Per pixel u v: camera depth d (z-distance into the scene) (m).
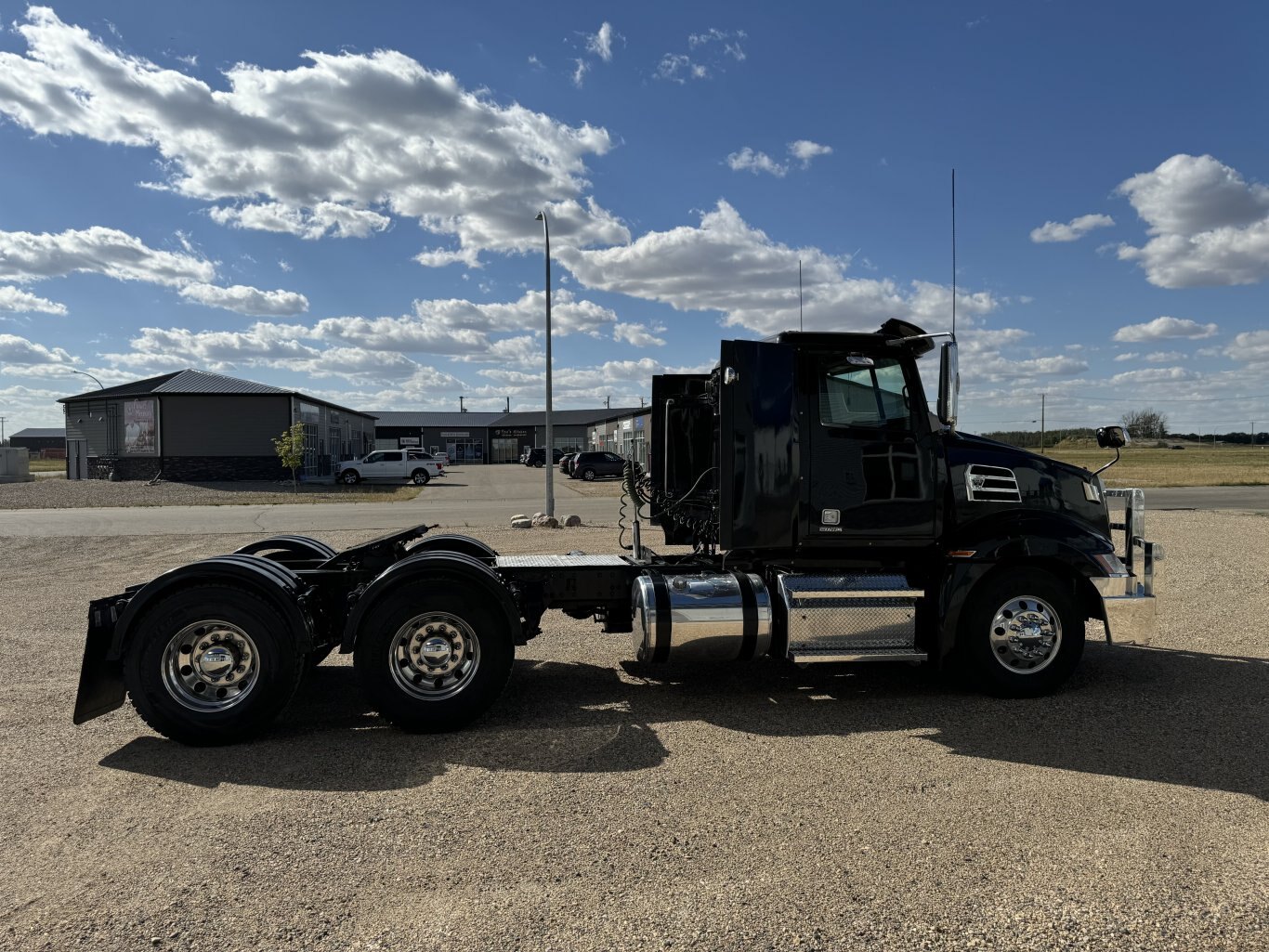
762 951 2.73
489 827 3.71
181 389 41.31
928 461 5.84
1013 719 5.21
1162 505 22.69
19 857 3.45
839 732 5.00
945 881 3.17
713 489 6.79
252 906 3.04
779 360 5.69
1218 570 11.21
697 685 6.12
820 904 3.02
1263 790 4.03
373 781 4.28
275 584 4.90
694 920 2.91
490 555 6.50
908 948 2.74
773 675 6.38
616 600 5.92
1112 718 5.20
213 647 4.89
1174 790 4.03
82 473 43.31
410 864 3.37
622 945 2.77
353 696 5.95
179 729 4.80
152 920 2.95
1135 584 5.85
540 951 2.74
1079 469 6.21
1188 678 6.14
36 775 4.41
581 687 6.05
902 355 5.86
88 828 3.72
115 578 12.00
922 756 4.56
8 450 43.72
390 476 41.22
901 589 5.61
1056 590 5.66
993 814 3.78
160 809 3.94
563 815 3.82
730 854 3.42
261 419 41.78
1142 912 2.94
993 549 5.59
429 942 2.80
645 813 3.84
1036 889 3.11
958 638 5.67
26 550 15.35
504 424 103.94
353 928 2.89
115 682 5.05
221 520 21.75
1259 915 2.92
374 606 5.02
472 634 5.07
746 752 4.65
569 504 27.12
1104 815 3.75
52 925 2.92
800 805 3.91
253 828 3.71
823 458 5.72
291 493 33.84
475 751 4.71
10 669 6.68
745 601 5.49
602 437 65.50
